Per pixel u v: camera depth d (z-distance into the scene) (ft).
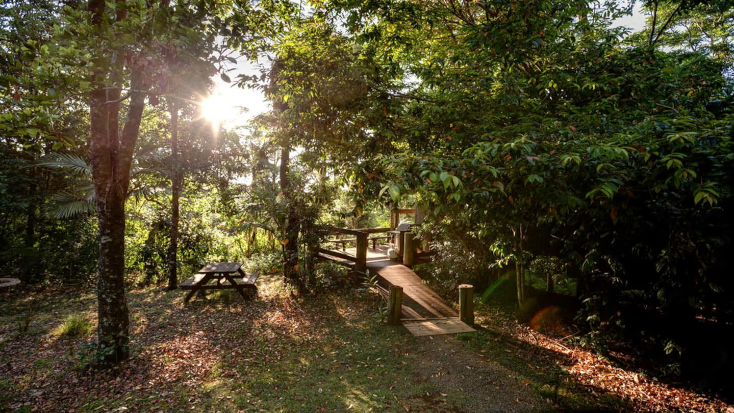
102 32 8.89
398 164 10.85
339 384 14.17
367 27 19.51
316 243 27.73
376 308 24.03
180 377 14.20
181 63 9.33
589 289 19.01
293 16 20.34
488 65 16.02
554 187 10.60
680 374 15.14
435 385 14.33
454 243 25.72
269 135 25.35
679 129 9.44
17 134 8.79
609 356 17.15
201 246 34.58
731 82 16.98
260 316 22.17
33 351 16.17
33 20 24.49
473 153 10.78
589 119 12.23
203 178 30.71
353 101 16.94
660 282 14.48
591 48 16.58
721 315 16.21
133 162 29.09
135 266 31.73
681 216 11.42
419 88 18.01
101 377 13.84
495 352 17.54
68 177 31.09
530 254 20.74
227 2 11.39
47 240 30.76
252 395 13.12
